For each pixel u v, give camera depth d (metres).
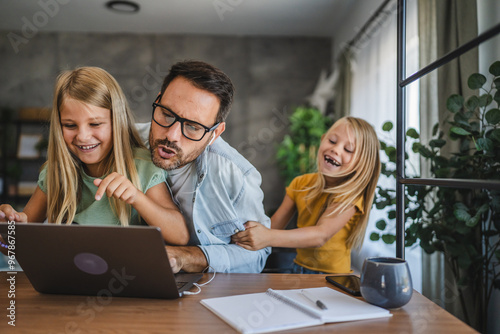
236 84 5.59
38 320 0.72
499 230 1.52
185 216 1.33
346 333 0.68
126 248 0.77
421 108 2.18
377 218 3.12
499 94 1.44
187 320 0.73
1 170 5.11
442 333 0.68
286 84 5.60
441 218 1.76
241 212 1.38
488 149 1.41
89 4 4.52
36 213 1.36
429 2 2.16
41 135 5.19
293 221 2.00
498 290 1.60
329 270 1.74
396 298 0.77
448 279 1.86
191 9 4.64
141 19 4.96
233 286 0.95
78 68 1.25
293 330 0.69
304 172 4.73
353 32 4.29
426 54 2.19
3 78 5.29
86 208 1.29
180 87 1.12
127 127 1.28
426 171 2.07
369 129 1.80
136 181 1.22
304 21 4.94
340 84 4.59
